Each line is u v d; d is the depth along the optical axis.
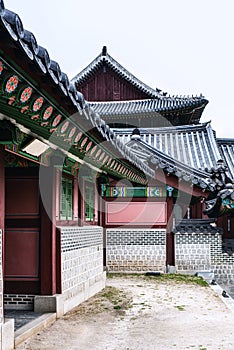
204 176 13.19
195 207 16.92
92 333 6.78
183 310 8.52
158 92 26.97
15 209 7.69
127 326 7.26
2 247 5.68
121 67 26.28
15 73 3.93
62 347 6.03
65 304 7.95
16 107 4.77
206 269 13.73
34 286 7.59
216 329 7.13
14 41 3.43
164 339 6.54
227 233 17.97
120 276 13.11
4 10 3.23
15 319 6.95
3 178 5.80
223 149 20.27
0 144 5.70
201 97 23.77
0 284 5.52
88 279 9.55
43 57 3.93
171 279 12.54
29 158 6.81
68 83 4.71
